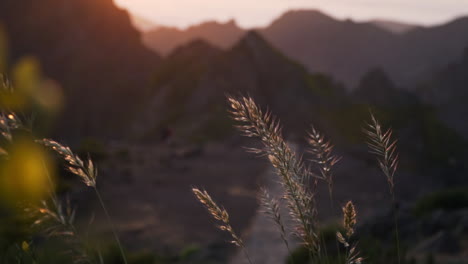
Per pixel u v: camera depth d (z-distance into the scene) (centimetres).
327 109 10050
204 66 12156
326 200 1413
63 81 18750
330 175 153
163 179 2309
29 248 146
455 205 1446
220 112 8081
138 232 1471
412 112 14200
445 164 11512
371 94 14812
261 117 143
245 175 2488
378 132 136
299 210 147
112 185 2008
